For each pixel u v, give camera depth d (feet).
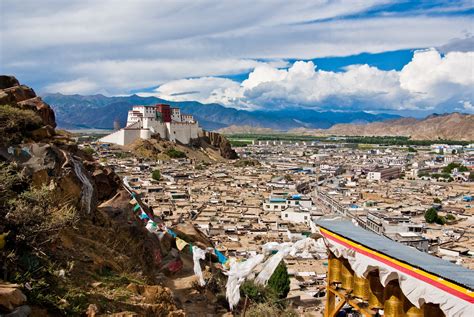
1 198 71.72
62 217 74.90
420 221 454.40
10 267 63.16
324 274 238.27
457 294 47.24
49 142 107.86
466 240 374.63
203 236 157.38
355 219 442.50
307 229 356.59
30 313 56.95
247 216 410.93
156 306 75.82
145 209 139.13
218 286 108.58
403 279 53.16
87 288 72.18
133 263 93.20
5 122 98.02
